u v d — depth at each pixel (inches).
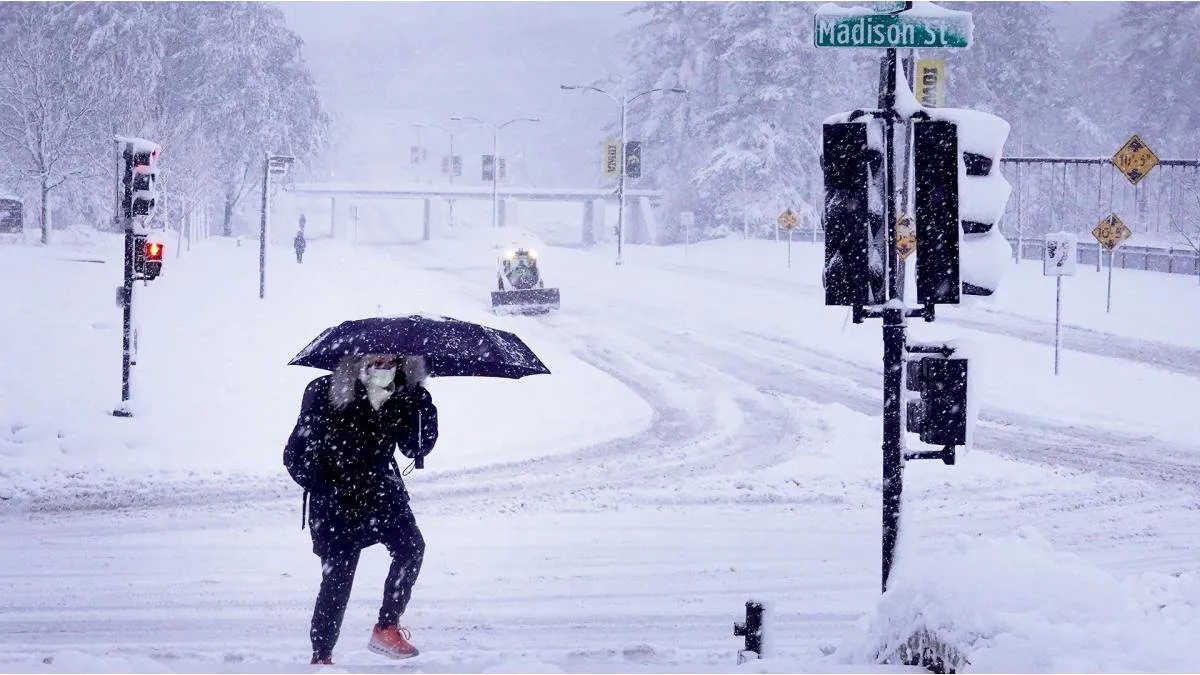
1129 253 5012.3
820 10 625.9
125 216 1561.3
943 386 625.0
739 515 1215.6
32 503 1172.5
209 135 7760.8
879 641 473.7
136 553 980.6
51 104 5118.1
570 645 725.3
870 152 623.8
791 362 2514.8
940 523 1182.9
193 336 2364.7
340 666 540.4
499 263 3358.8
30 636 720.3
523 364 570.6
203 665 471.5
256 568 934.4
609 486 1350.9
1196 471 1521.9
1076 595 432.1
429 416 568.7
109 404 1619.1
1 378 1764.3
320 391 551.5
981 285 616.4
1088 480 1438.2
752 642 546.6
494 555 1006.4
